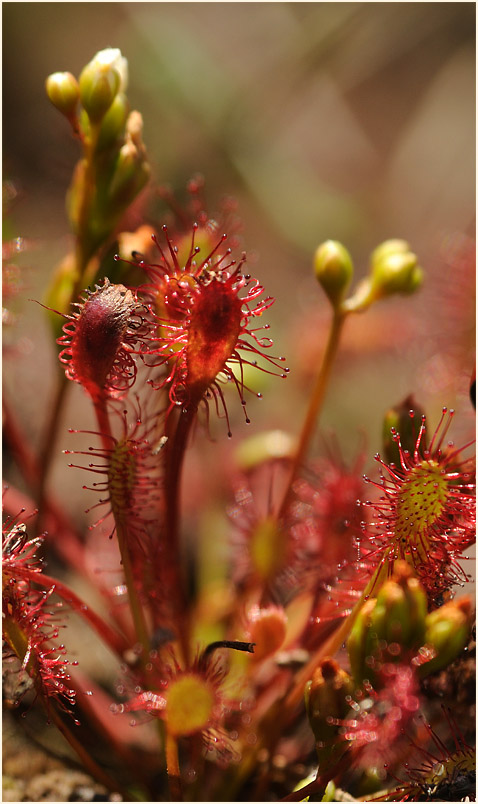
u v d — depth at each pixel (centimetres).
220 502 23
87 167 19
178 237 20
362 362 24
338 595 19
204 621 21
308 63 34
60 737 20
